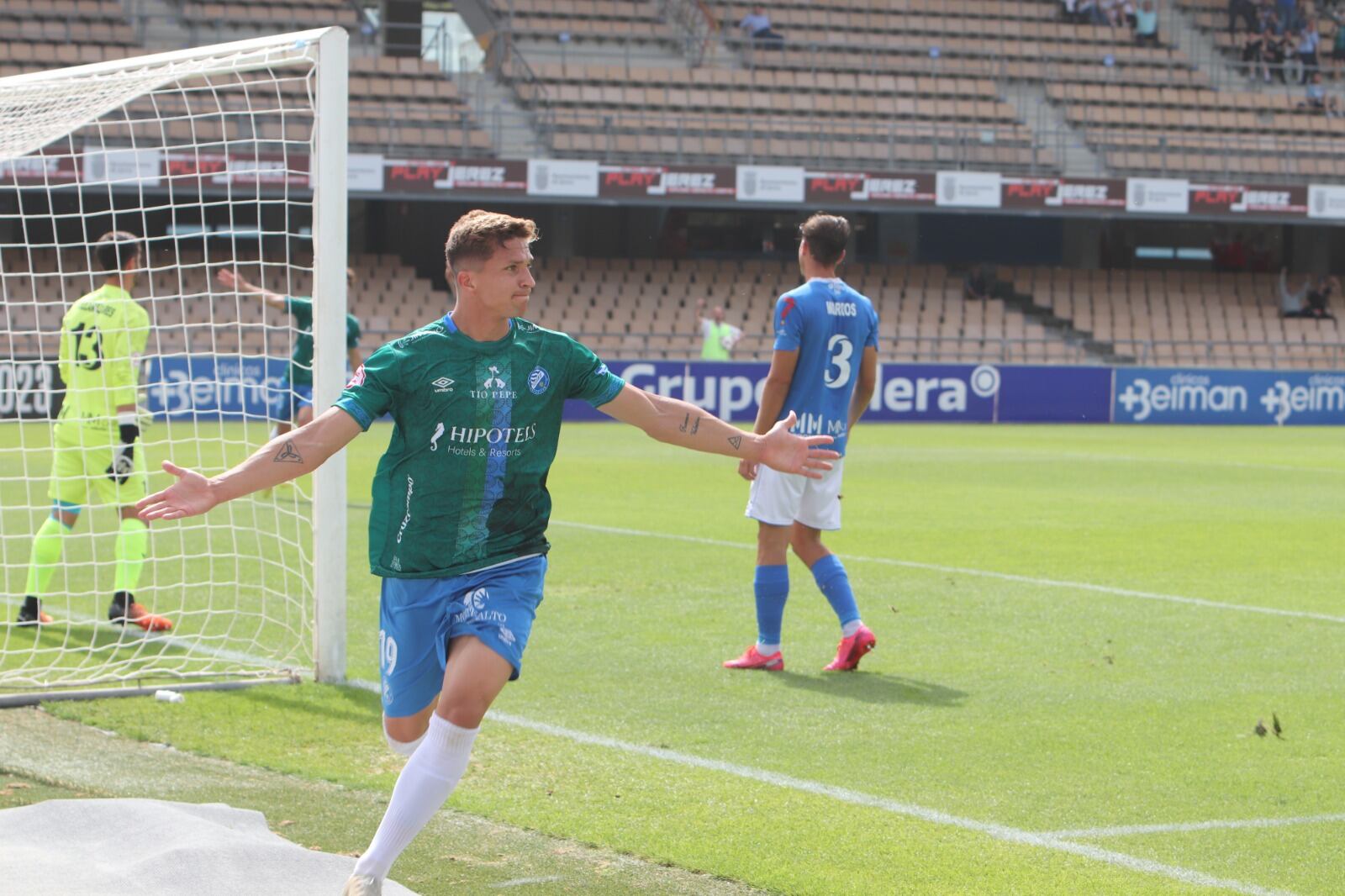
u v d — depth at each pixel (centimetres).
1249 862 1400
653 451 6806
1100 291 10894
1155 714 2009
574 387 1245
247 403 8194
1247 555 3634
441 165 8662
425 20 11081
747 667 2273
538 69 10269
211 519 4122
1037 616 2770
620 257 10750
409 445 1205
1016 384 9419
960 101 10681
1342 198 9775
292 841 1404
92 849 1344
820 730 1895
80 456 2522
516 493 1223
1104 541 3853
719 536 3828
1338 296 11350
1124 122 10812
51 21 9756
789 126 9950
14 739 1788
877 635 2573
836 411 2211
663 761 1736
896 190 9244
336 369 2102
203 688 2059
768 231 10931
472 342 1203
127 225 9456
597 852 1398
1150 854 1419
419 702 1259
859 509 4578
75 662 2255
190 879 1255
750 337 9888
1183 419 9612
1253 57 11544
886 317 10144
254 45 2117
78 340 2484
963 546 3731
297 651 2366
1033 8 11606
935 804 1577
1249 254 11588
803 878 1325
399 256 10369
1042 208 9438
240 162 8588
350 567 3238
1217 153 10375
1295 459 6719
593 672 2231
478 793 1588
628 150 9631
